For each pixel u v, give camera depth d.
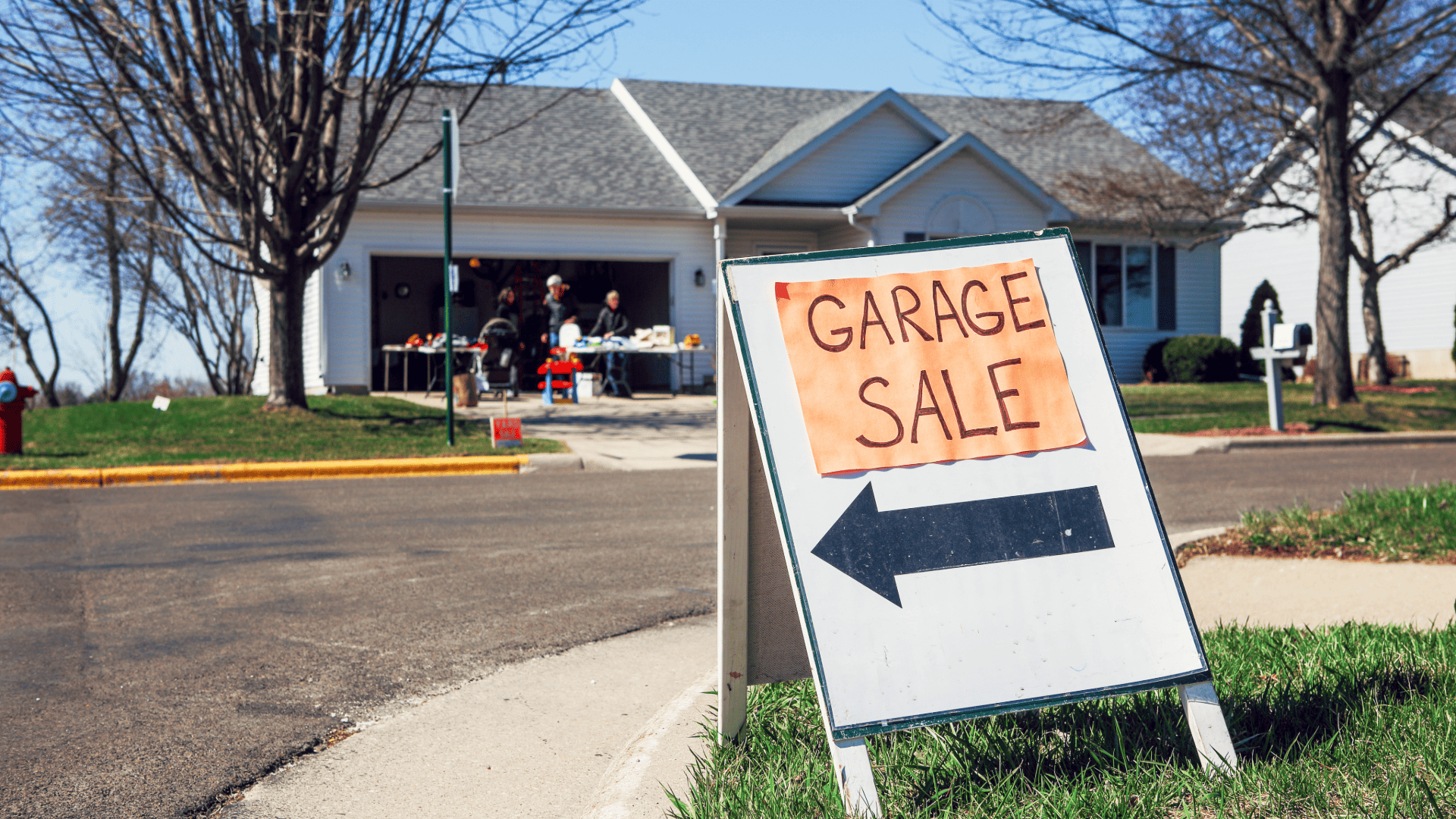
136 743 3.84
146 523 8.82
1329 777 2.88
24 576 6.71
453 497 10.43
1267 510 8.86
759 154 24.62
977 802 2.86
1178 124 19.22
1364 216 23.67
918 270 3.22
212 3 13.38
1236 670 3.92
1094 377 3.20
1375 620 4.90
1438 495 6.96
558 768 3.62
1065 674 2.92
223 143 13.92
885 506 2.99
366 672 4.71
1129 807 2.78
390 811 3.29
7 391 12.73
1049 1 14.75
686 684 4.55
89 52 13.18
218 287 35.72
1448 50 16.98
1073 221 23.78
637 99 26.30
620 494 10.62
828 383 3.07
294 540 8.01
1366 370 26.23
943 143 23.33
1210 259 25.95
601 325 21.98
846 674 2.83
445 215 13.93
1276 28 17.30
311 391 21.95
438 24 14.25
